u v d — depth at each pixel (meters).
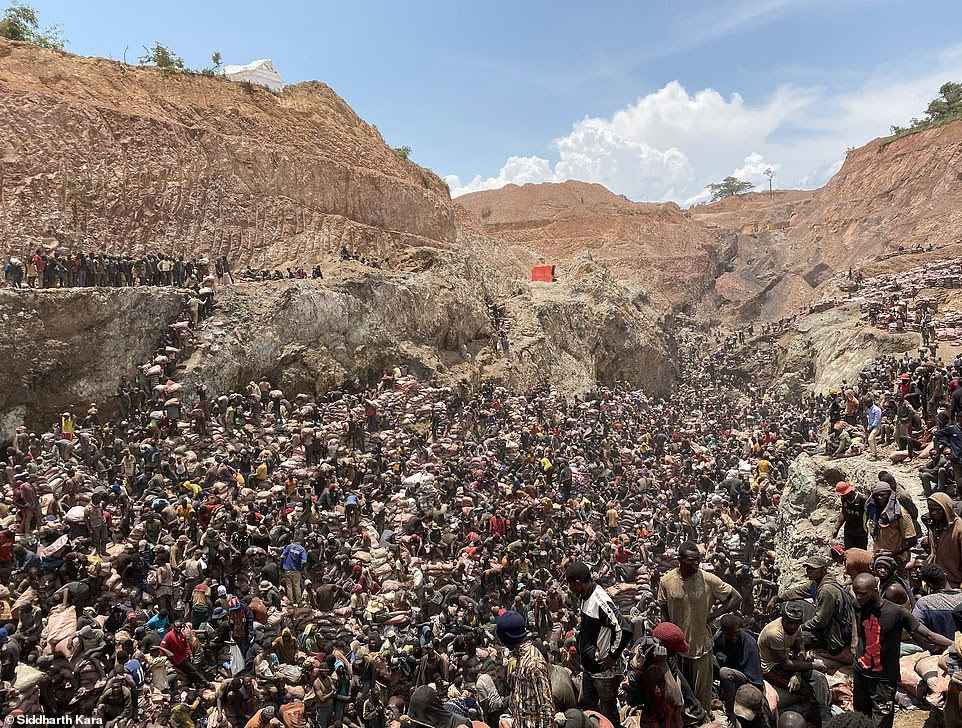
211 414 31.19
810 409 42.38
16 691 13.95
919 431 21.20
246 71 67.38
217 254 44.22
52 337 29.38
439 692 16.42
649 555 25.38
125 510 21.83
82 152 41.84
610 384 60.72
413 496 27.62
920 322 46.72
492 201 128.62
